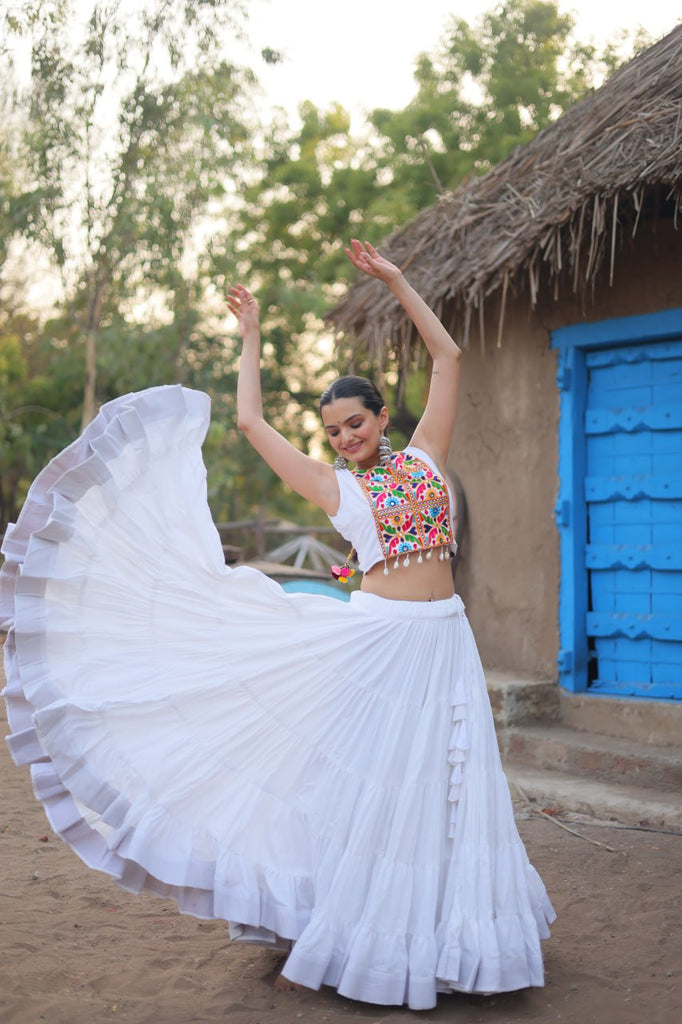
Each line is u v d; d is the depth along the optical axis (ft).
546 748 19.86
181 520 10.52
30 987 10.27
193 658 10.27
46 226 44.98
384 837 9.89
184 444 10.82
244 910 9.68
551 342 22.12
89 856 9.82
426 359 23.79
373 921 9.66
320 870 9.87
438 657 10.36
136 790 9.84
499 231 20.84
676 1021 9.61
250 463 72.49
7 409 74.02
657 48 21.24
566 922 12.39
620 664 20.98
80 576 10.07
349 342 24.45
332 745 10.09
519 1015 9.71
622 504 21.04
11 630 9.93
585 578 21.50
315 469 10.80
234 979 10.60
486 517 23.26
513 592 22.57
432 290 21.59
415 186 63.77
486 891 9.82
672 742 19.16
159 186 44.45
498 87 62.59
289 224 75.72
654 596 20.45
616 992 10.28
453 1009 9.80
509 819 10.30
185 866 9.70
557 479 21.84
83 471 10.06
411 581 10.55
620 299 20.79
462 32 64.59
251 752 10.09
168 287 52.06
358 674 10.23
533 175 20.88
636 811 16.97
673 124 17.76
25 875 13.89
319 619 10.42
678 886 13.71
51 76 42.27
